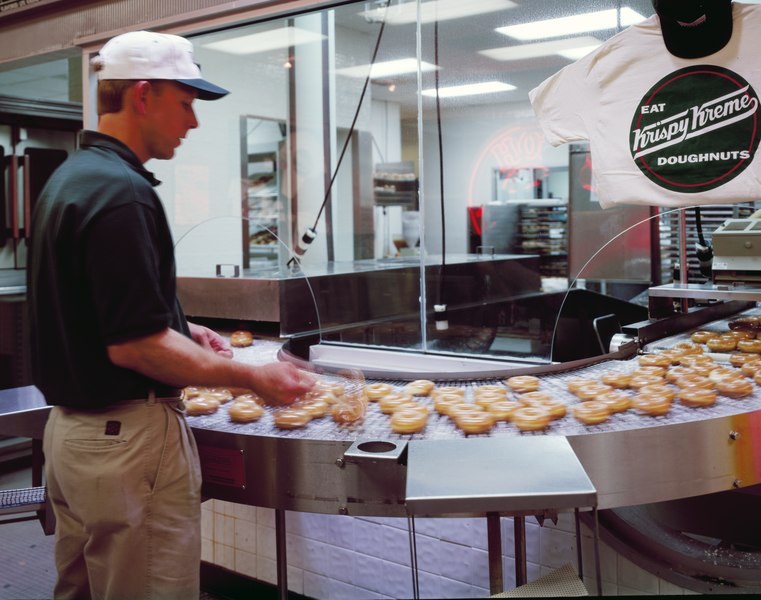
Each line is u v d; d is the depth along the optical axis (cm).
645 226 357
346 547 241
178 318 140
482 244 663
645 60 198
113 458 127
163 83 134
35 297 130
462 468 113
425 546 227
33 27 318
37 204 131
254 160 554
